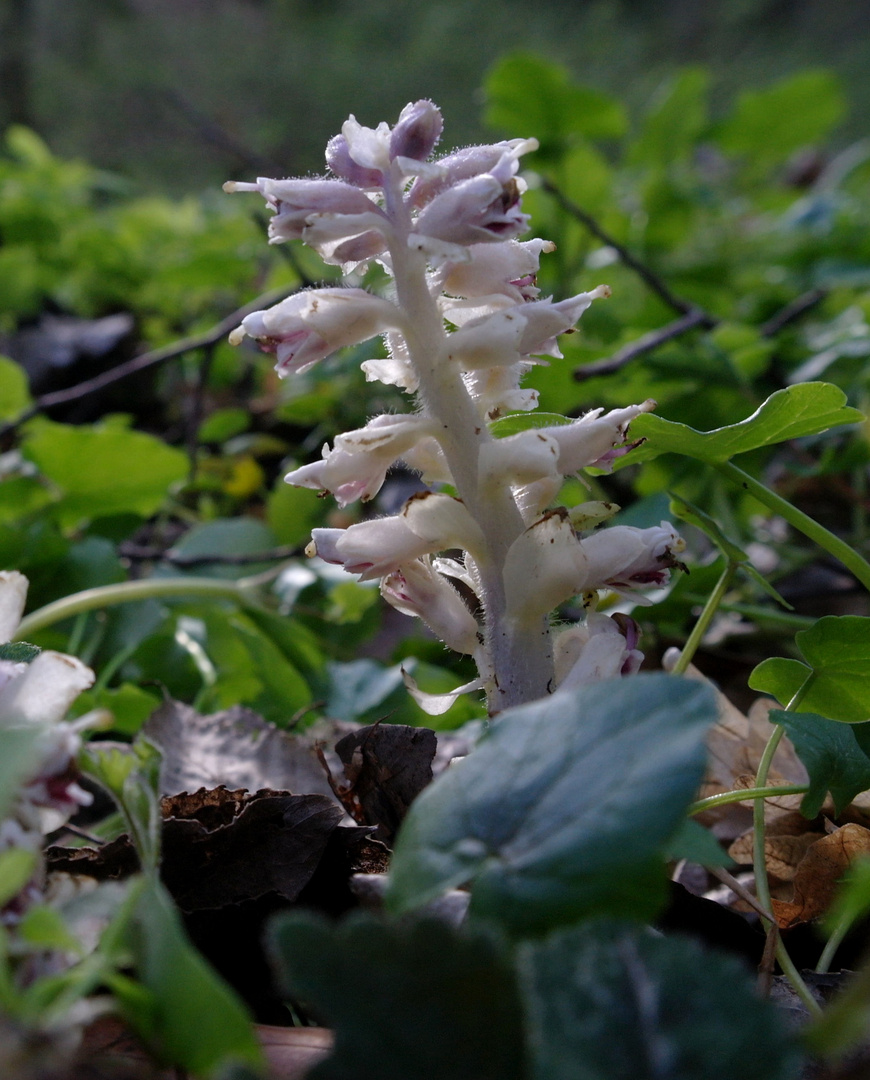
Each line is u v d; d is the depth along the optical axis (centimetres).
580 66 307
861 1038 28
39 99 256
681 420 59
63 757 27
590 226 69
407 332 32
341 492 32
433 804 27
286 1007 32
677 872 36
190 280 84
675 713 27
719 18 351
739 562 36
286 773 39
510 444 31
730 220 128
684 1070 24
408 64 290
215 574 53
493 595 32
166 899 26
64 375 82
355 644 52
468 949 25
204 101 269
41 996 26
